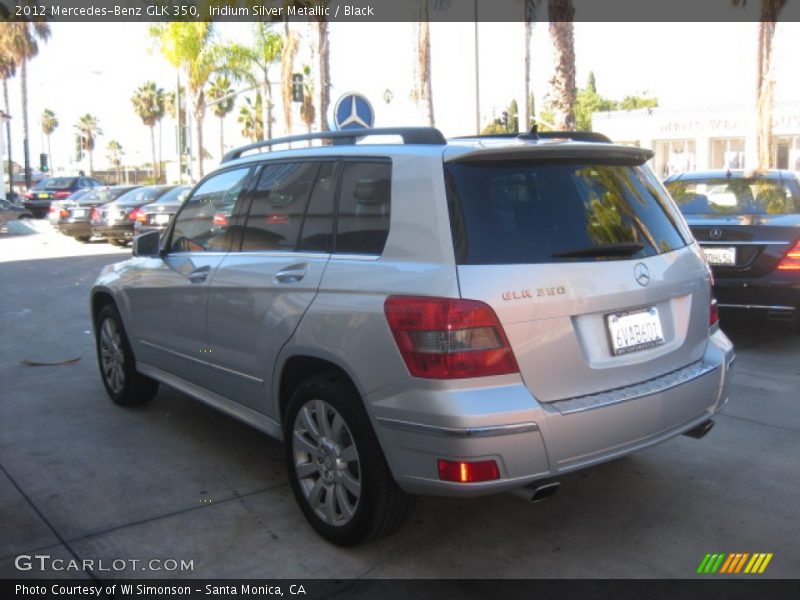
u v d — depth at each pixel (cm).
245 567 345
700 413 370
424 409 303
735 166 3700
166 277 484
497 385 303
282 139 432
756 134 2086
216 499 413
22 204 3544
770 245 674
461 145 337
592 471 447
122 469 454
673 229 385
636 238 358
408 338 307
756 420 529
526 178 339
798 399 573
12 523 385
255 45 2791
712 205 781
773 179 795
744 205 769
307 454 373
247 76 2869
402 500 337
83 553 356
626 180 376
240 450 484
